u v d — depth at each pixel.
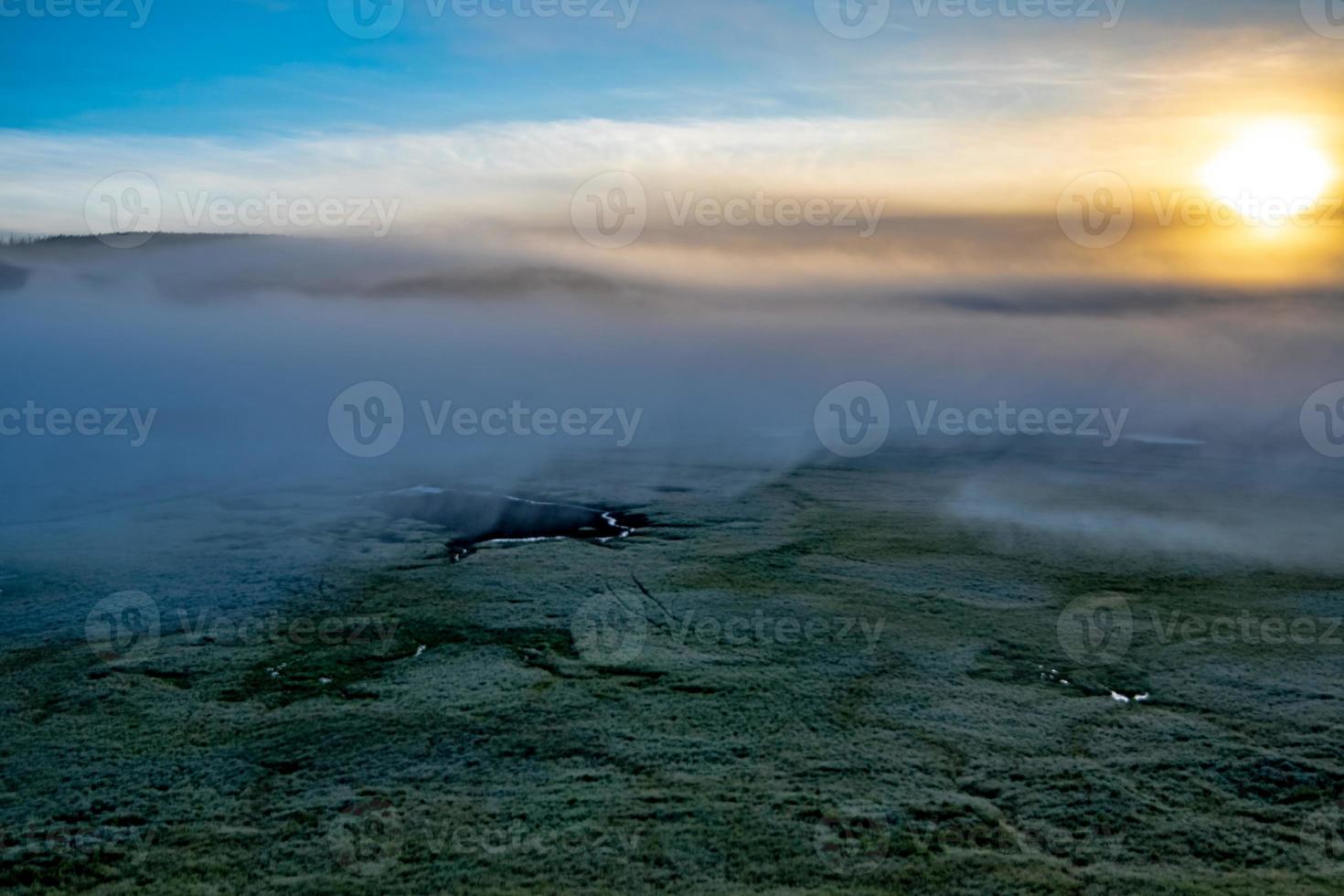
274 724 23.09
